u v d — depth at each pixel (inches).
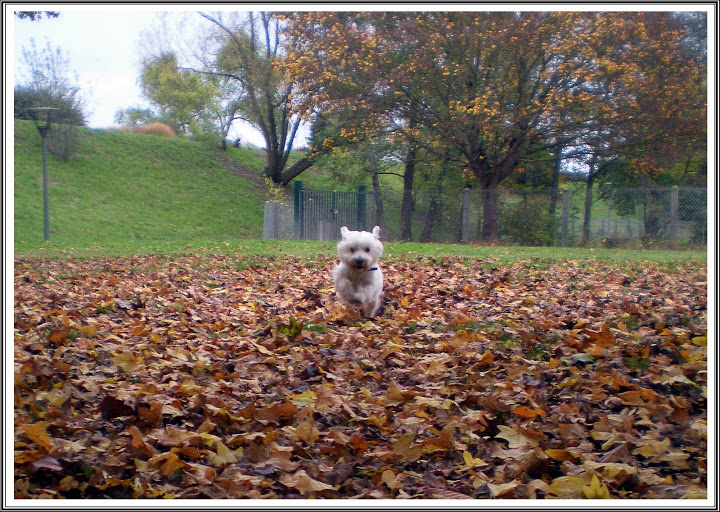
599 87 1031.6
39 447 139.2
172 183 1412.4
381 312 331.3
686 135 1050.7
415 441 147.0
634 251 815.7
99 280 452.8
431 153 1162.0
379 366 212.8
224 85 1593.3
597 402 171.6
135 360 212.1
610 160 1138.0
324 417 161.9
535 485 126.1
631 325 268.4
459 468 136.5
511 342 241.1
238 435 146.5
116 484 126.6
